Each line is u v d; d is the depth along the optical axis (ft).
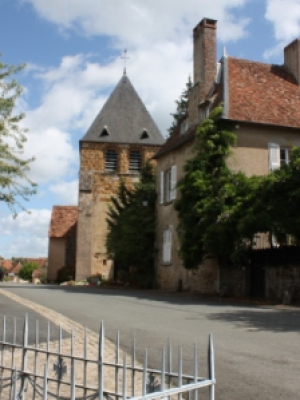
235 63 87.66
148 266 100.53
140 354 26.86
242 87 83.20
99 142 128.47
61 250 149.69
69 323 38.11
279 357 26.58
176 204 77.36
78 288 90.94
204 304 57.26
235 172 74.95
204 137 74.90
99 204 126.11
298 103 85.10
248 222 60.08
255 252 66.54
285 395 19.69
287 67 92.53
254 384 21.25
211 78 88.79
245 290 67.72
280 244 62.44
